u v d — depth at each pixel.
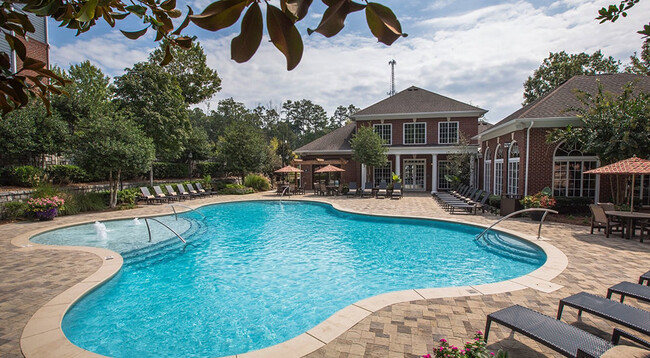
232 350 4.82
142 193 18.77
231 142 27.08
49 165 17.33
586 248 8.54
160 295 6.75
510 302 5.29
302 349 3.98
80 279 6.50
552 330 3.55
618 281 6.18
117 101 20.95
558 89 16.27
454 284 7.24
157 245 10.15
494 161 18.77
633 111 11.57
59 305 5.30
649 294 4.57
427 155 25.97
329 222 14.38
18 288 6.03
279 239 11.38
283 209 18.31
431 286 7.14
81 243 10.27
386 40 0.80
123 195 17.34
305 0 0.65
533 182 14.27
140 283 7.39
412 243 10.69
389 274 7.89
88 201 15.78
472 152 23.19
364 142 22.92
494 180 18.69
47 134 15.94
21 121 15.15
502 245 9.88
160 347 4.88
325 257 9.27
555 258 7.59
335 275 7.86
